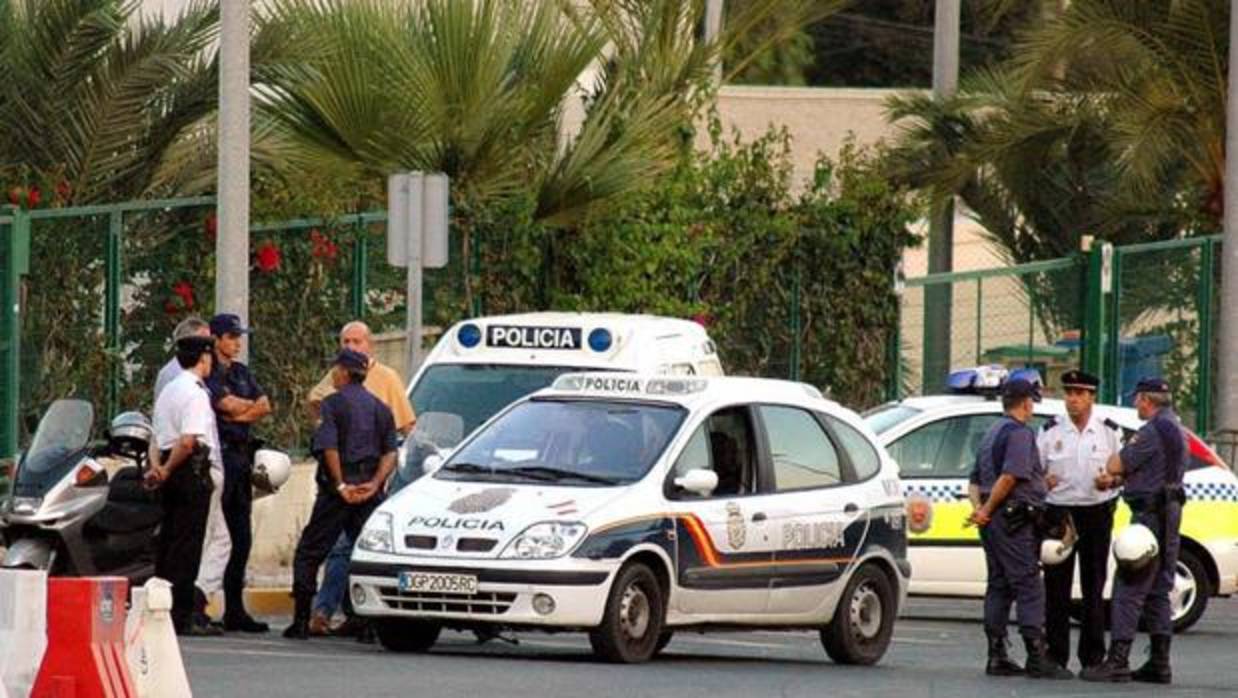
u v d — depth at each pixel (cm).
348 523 5509
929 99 10562
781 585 5275
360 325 5569
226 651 5103
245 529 5612
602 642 4969
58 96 7631
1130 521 5975
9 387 6450
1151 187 10562
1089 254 9644
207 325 5750
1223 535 6731
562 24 8025
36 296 6538
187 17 7812
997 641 5338
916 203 9000
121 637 3812
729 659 5484
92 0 7594
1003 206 10869
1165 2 9869
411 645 5216
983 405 6694
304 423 7200
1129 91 10138
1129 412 6681
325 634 5541
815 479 5416
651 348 6103
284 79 7781
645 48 8438
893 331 8919
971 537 6594
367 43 7762
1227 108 8994
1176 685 5303
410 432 5778
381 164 7819
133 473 5472
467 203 7688
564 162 7844
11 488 5434
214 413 5509
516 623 4897
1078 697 4903
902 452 6631
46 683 3722
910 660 5716
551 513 4953
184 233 6881
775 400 5409
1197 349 10194
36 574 3719
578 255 7969
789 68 18175
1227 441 8606
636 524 5003
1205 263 10194
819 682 4944
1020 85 10056
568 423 5234
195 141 7925
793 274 8588
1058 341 9581
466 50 7775
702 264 8275
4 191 7369
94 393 6669
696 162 8494
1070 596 5509
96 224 6669
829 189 8775
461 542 4934
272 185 7425
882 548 5519
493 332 6122
